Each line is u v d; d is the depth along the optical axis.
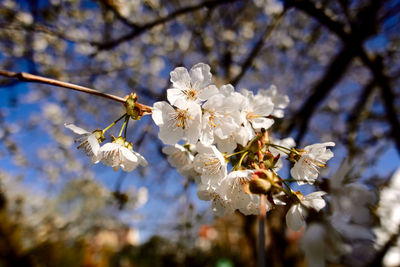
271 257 4.24
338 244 1.01
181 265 7.67
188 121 1.37
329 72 4.37
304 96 6.54
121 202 2.83
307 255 1.02
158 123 1.33
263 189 1.04
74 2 5.15
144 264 8.71
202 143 1.34
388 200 1.56
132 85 6.21
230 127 1.35
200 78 1.46
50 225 7.88
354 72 6.76
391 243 1.57
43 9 4.50
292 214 1.24
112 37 5.80
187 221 4.63
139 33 3.04
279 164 1.53
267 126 1.46
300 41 6.52
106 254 7.98
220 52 5.70
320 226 1.06
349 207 1.11
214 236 9.43
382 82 3.81
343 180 1.17
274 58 6.87
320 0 4.36
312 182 1.25
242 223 5.19
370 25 3.66
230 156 1.49
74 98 6.97
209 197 1.55
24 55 5.00
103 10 4.46
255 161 1.35
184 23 6.02
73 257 6.92
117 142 1.40
